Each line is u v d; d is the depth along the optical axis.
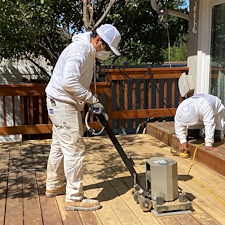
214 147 3.71
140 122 6.07
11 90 4.80
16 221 2.47
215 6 4.57
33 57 6.59
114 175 3.42
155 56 6.65
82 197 2.67
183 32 6.93
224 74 4.50
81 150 2.60
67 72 2.35
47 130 4.98
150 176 2.59
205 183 3.15
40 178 3.37
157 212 2.53
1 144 4.73
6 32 4.98
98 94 5.16
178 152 4.06
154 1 5.09
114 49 2.45
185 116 3.68
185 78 5.04
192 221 2.43
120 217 2.51
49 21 5.57
